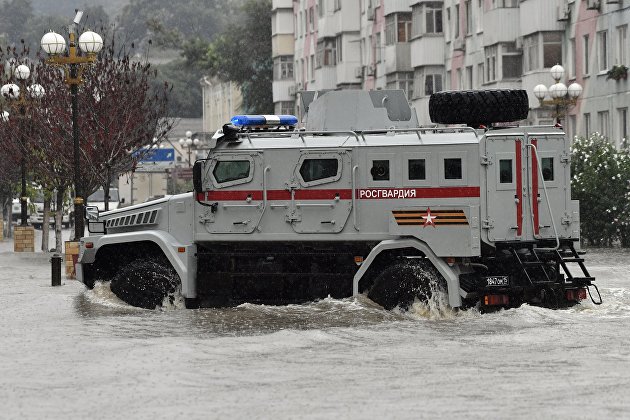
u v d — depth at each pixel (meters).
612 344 22.25
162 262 29.03
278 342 23.03
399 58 94.94
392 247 26.64
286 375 19.39
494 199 26.42
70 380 19.28
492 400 17.08
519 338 23.09
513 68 77.25
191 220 28.39
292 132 27.78
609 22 67.88
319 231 27.34
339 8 113.12
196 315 27.25
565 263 26.62
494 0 78.25
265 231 27.70
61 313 28.81
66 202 67.81
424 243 26.55
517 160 26.48
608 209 58.09
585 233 59.41
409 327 24.94
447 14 89.62
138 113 58.31
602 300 28.53
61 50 44.00
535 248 26.62
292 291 28.05
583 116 71.50
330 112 29.36
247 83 154.25
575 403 16.78
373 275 27.19
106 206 58.88
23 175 64.69
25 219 65.31
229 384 18.66
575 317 25.78
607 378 18.69
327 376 19.27
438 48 90.69
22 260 54.81
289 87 136.50
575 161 60.22
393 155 26.84
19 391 18.42
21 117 58.00
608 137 68.31
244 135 27.94
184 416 16.34
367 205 27.05
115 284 28.86
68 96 57.22
